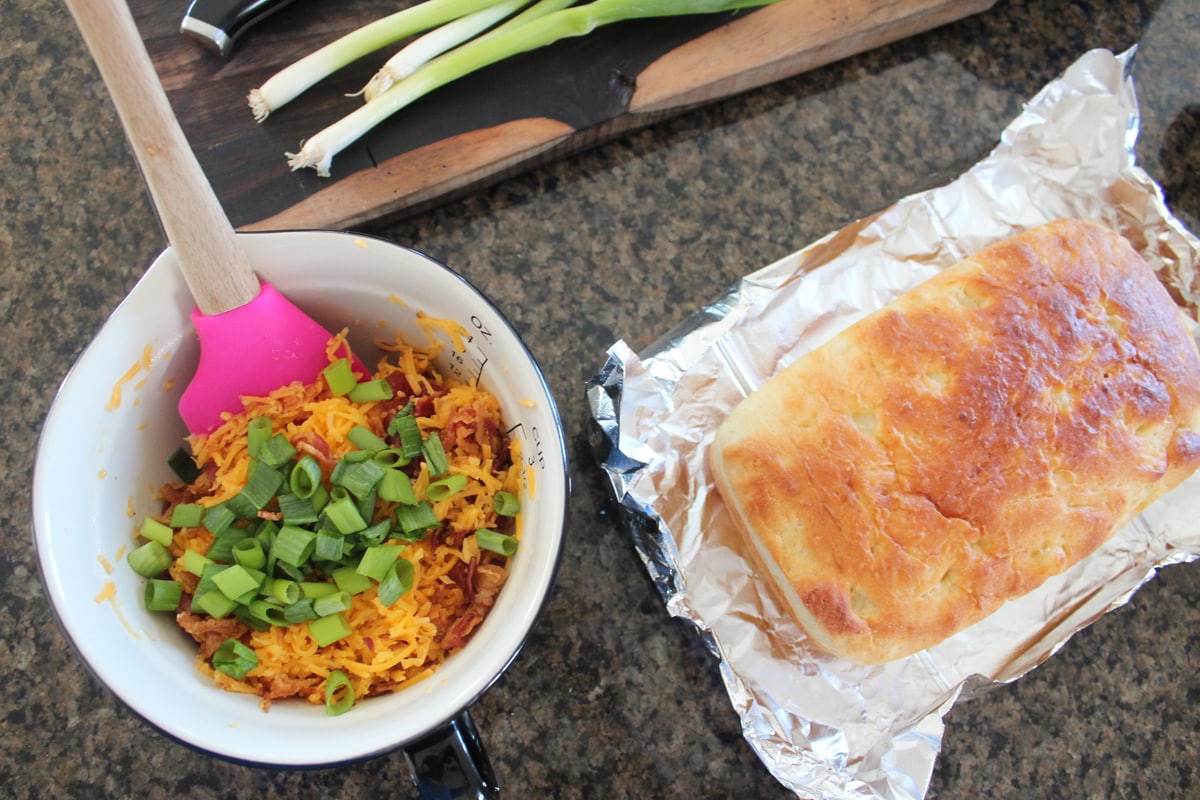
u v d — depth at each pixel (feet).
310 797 1.86
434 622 1.69
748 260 2.11
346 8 2.10
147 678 1.57
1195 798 1.98
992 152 2.13
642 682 1.93
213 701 1.59
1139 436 1.95
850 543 1.85
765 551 1.89
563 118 2.07
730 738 1.93
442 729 1.60
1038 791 1.97
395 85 2.02
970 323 1.94
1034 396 1.90
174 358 1.70
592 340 2.05
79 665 1.87
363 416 1.75
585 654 1.93
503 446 1.74
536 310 2.06
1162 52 2.29
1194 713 2.02
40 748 1.85
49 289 2.00
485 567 1.70
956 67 2.25
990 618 1.97
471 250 2.07
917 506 1.86
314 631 1.64
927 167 2.19
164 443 1.75
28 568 1.90
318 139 1.97
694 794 1.91
